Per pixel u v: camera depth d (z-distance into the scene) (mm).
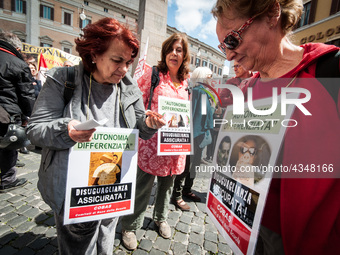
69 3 23562
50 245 1656
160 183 1812
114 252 1624
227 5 659
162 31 4469
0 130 1949
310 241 601
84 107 996
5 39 2158
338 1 8609
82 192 926
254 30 658
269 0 601
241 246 676
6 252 1555
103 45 877
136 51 989
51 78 945
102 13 25719
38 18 22109
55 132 835
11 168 2459
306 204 587
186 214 2293
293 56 675
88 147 933
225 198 798
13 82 2094
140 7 4629
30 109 2301
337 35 8648
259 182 637
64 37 24047
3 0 20516
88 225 1038
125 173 1030
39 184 997
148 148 1565
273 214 700
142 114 1277
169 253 1684
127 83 1186
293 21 645
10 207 2117
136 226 1681
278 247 703
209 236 1941
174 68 1695
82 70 999
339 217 567
